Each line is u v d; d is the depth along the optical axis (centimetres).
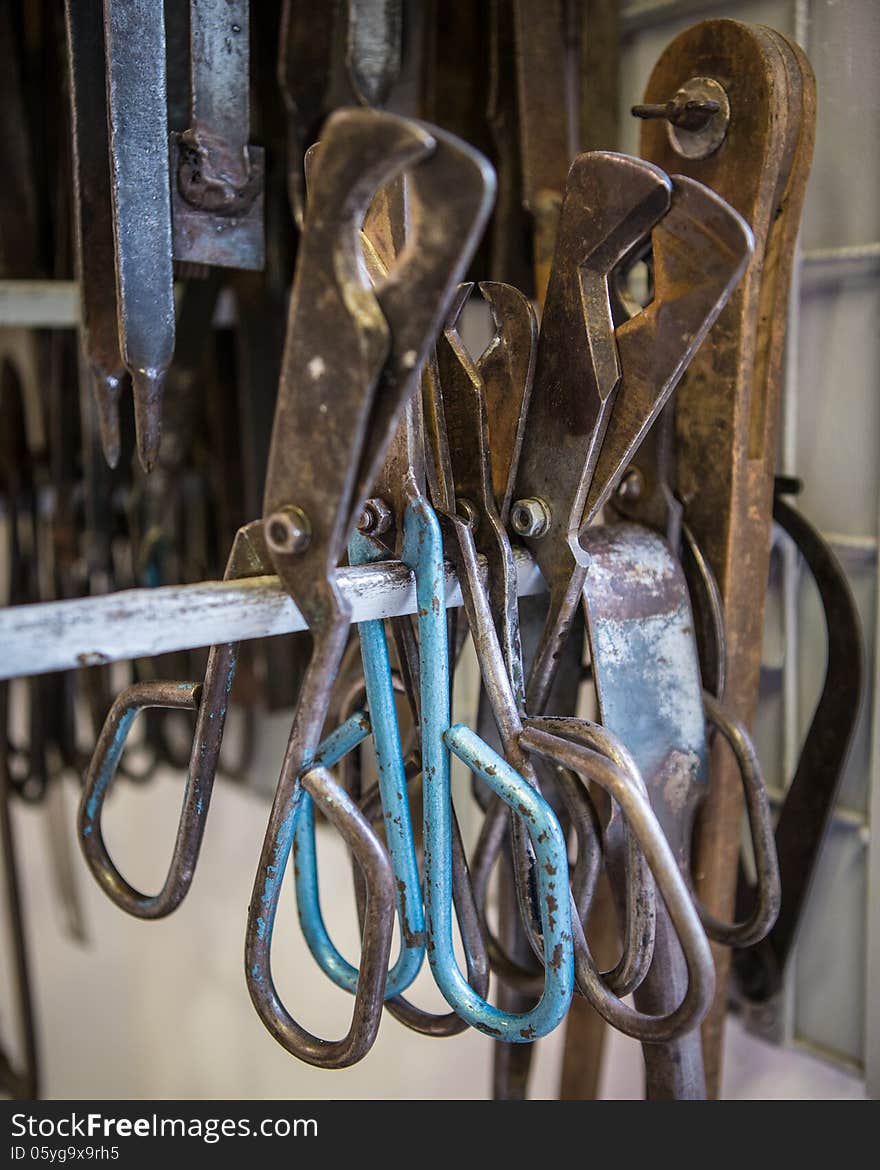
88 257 57
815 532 67
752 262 56
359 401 37
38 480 119
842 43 67
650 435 58
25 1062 129
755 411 60
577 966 45
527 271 78
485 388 51
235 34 56
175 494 106
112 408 59
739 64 56
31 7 100
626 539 55
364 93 71
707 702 57
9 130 100
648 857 39
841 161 69
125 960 149
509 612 48
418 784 66
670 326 45
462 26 80
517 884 47
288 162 75
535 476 50
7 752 123
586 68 75
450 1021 48
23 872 167
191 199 57
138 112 51
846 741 68
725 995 68
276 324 87
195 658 120
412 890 47
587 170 46
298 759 42
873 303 69
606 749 43
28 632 36
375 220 47
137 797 151
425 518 44
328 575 39
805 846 71
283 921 122
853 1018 77
